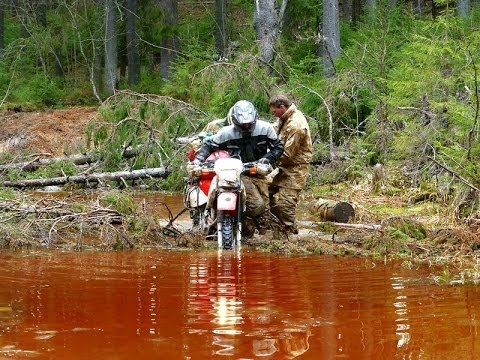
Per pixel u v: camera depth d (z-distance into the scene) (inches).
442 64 504.1
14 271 254.2
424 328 172.7
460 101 498.0
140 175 583.2
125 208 373.1
